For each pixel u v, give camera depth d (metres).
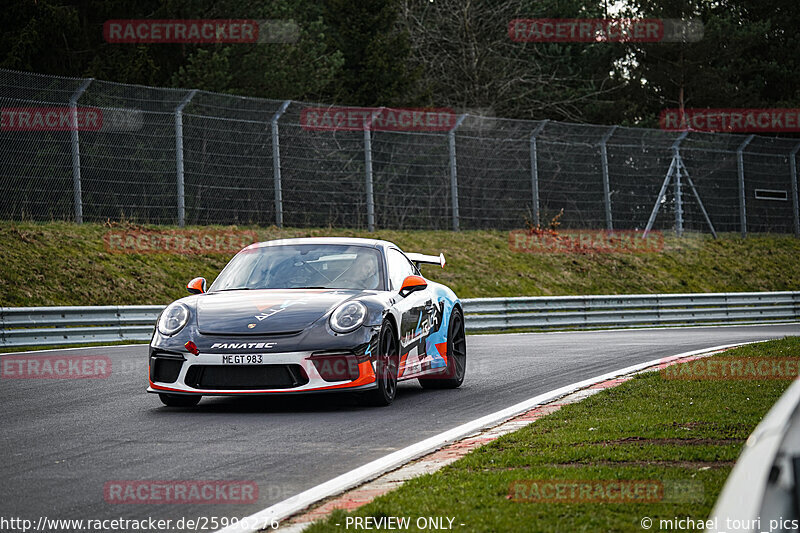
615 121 164.25
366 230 91.81
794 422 7.59
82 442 23.31
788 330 71.25
